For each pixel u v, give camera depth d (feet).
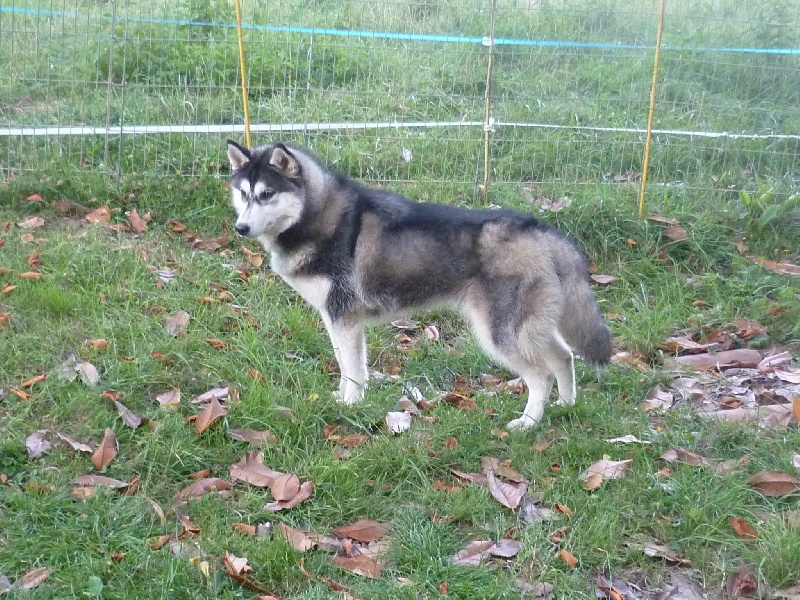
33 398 8.10
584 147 12.41
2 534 6.93
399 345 9.85
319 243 8.75
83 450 7.68
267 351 9.18
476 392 9.09
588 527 7.27
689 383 9.24
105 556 6.81
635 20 13.76
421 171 12.08
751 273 10.93
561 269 8.46
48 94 12.10
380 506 7.51
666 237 11.43
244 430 8.05
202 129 11.89
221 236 11.06
